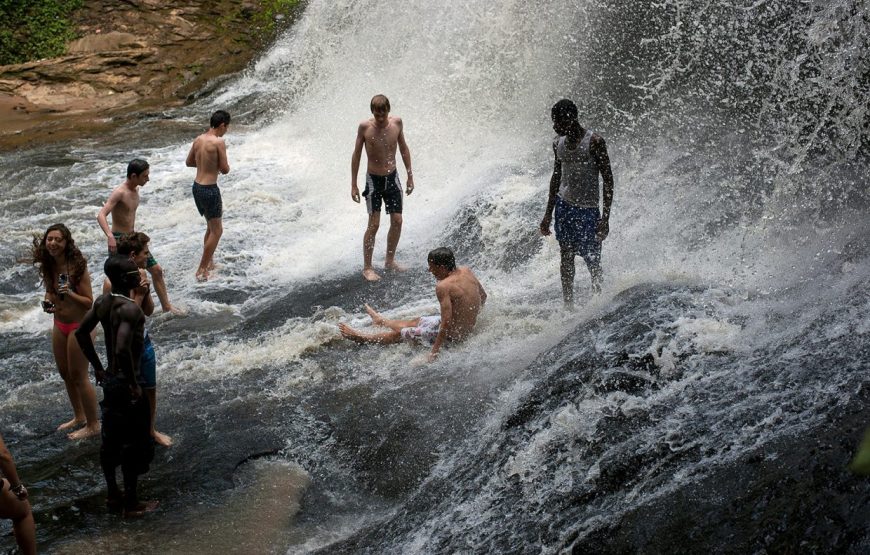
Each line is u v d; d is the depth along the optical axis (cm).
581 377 520
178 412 609
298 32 1730
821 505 356
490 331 656
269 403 611
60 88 1702
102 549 470
